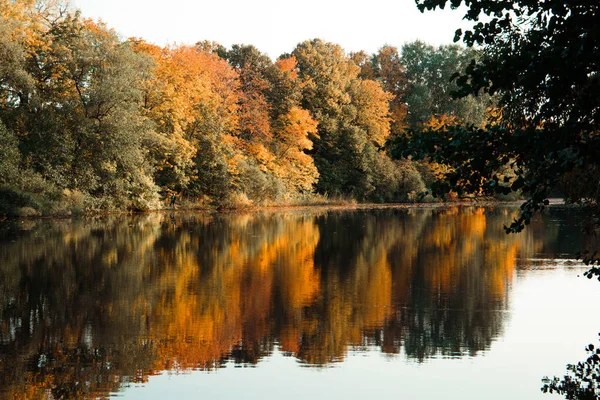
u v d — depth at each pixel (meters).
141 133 40.66
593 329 10.95
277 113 64.44
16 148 35.00
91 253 20.56
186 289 14.55
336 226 34.22
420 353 9.54
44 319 11.40
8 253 20.20
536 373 8.63
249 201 52.81
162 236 26.77
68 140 37.81
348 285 15.29
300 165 63.31
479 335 10.62
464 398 7.67
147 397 7.55
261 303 13.09
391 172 70.56
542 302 13.20
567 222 35.59
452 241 25.95
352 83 74.62
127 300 13.20
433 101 82.75
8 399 7.40
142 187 42.78
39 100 36.44
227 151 52.31
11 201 35.25
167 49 50.56
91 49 38.47
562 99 4.70
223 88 55.94
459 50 81.88
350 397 7.68
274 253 21.72
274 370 8.71
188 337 10.31
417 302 13.24
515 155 4.93
